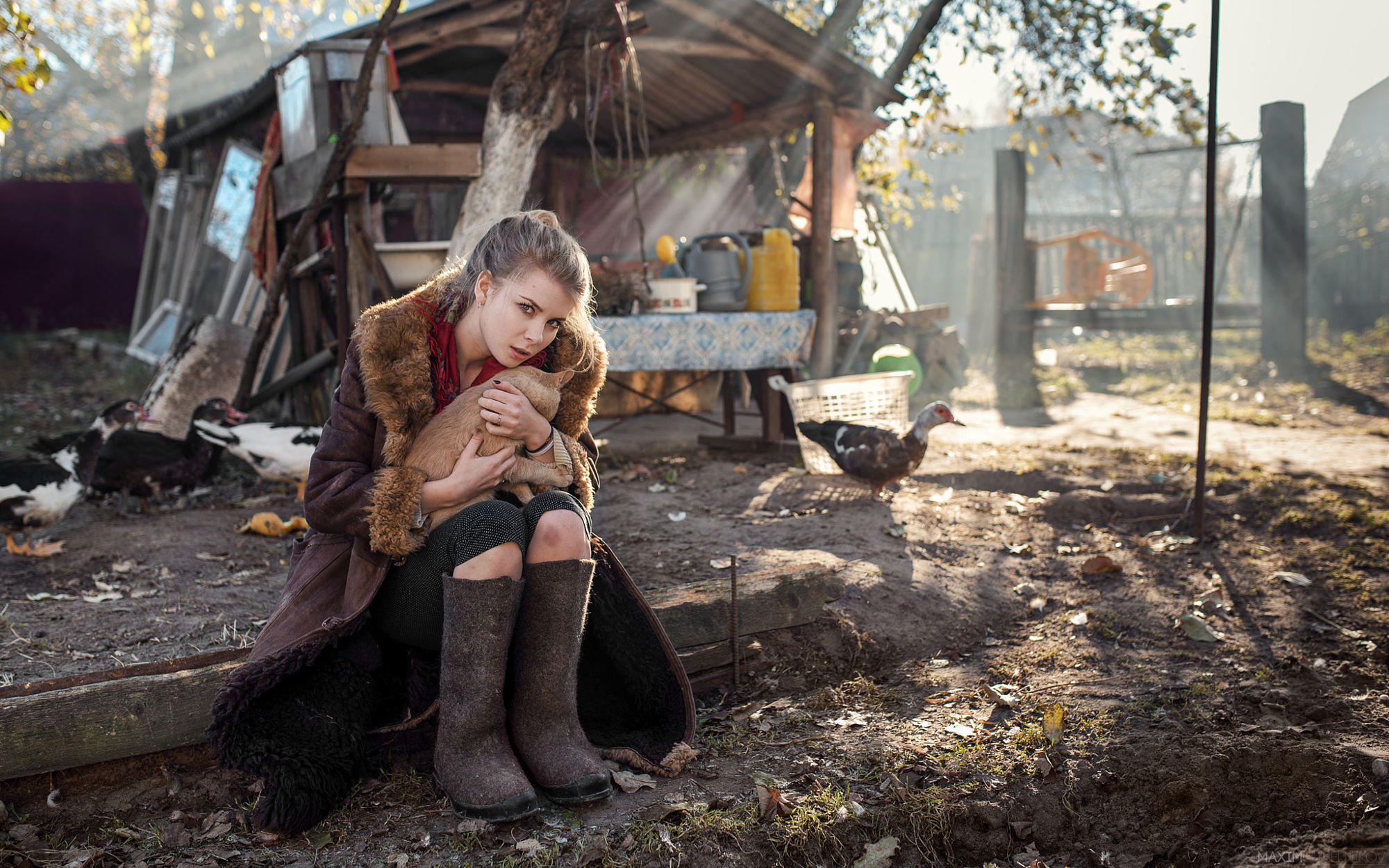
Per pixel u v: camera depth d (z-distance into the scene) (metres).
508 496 2.21
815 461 5.45
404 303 2.12
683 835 2.10
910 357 8.55
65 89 17.69
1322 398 8.47
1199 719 2.82
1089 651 3.32
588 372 2.34
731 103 7.92
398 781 2.30
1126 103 8.98
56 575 3.87
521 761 2.22
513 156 5.42
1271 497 4.76
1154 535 4.46
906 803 2.32
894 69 8.26
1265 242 9.82
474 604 2.02
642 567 3.77
